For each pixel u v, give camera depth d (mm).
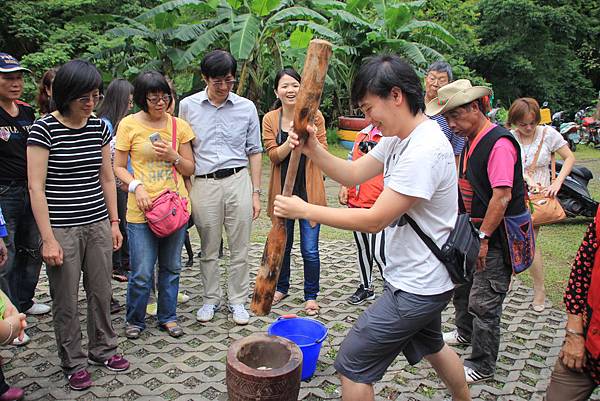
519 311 4137
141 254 3461
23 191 3412
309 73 2094
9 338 2137
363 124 11438
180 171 3600
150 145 3406
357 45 11906
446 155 2105
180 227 3480
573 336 2061
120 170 3438
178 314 3990
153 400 2926
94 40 11203
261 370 2107
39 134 2689
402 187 2016
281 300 4266
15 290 3580
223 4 9703
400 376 3209
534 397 3018
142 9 12484
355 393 2240
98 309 3098
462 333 3559
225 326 3818
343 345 2279
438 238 2172
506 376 3221
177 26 9773
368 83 2045
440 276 2186
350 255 5367
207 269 3875
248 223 3844
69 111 2744
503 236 2934
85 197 2877
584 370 2068
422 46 11867
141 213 3416
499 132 2895
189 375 3178
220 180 3723
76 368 2982
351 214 2047
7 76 3207
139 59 10562
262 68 10578
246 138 3855
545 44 18469
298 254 5336
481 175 2928
